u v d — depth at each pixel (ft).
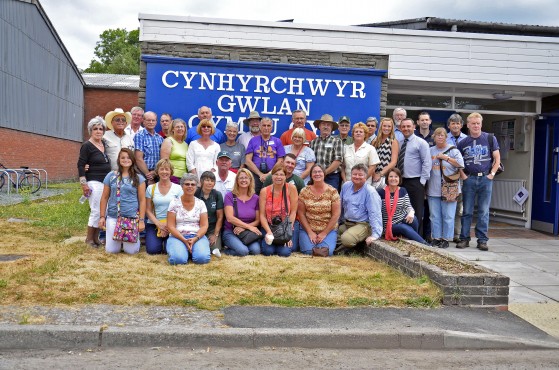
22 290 19.39
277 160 30.14
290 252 27.27
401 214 28.58
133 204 25.89
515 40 36.63
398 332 16.80
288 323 17.26
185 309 18.29
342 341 16.57
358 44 35.86
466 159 32.09
